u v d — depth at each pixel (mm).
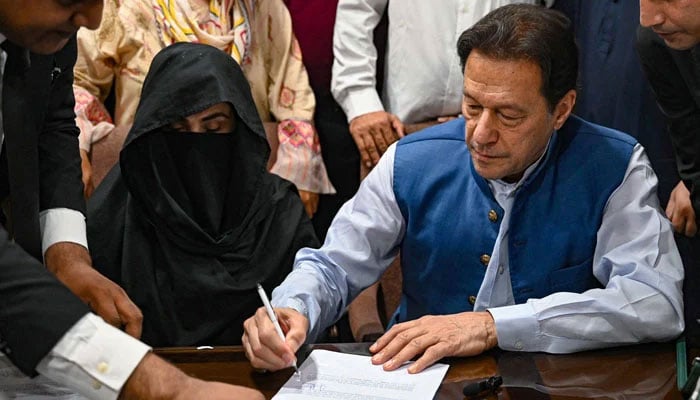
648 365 1799
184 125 2312
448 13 2988
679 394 1670
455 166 2115
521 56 1829
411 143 2182
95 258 2398
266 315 1802
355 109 3018
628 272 1973
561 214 2061
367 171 2994
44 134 2027
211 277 2357
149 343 2381
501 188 2057
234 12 3008
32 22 1447
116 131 2773
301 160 2939
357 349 1847
